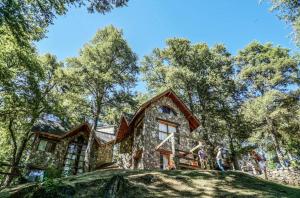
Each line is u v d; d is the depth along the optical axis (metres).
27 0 12.17
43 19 13.02
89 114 33.78
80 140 28.55
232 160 25.88
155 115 22.27
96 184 9.77
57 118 29.70
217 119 32.81
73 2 12.40
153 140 20.62
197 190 10.70
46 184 9.27
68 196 8.95
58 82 28.22
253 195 10.18
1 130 26.64
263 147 32.34
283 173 18.53
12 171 22.17
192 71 32.09
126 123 25.09
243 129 32.12
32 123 25.17
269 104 29.69
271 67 33.19
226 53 36.62
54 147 27.48
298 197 10.45
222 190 10.83
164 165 20.11
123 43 32.69
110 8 12.98
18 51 18.02
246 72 34.31
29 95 22.34
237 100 35.25
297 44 19.17
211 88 32.81
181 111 24.16
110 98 32.81
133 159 22.27
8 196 9.45
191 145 21.95
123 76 31.50
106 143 29.28
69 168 25.97
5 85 19.59
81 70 28.44
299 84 31.84
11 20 11.68
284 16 18.73
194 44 34.78
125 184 10.02
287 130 30.31
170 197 9.55
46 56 28.50
